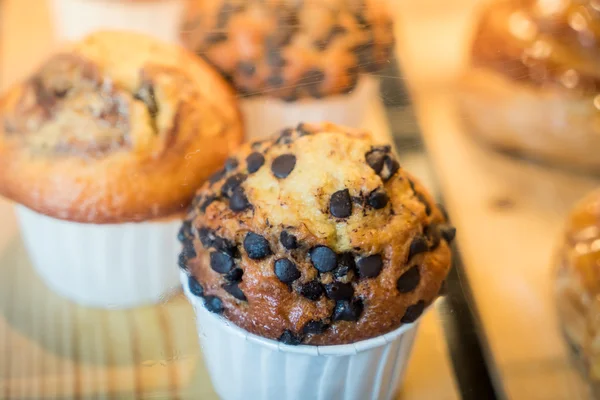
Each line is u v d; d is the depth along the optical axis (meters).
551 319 0.41
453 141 0.48
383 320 0.33
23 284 0.40
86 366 0.37
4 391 0.36
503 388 0.38
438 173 0.44
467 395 0.37
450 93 0.48
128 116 0.38
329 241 0.33
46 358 0.37
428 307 0.34
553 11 0.47
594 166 0.48
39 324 0.38
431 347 0.38
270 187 0.34
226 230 0.33
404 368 0.36
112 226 0.37
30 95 0.39
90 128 0.38
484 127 0.48
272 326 0.33
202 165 0.37
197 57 0.41
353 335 0.33
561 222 0.45
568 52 0.46
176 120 0.38
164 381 0.36
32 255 0.40
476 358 0.38
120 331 0.37
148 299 0.37
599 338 0.39
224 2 0.43
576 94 0.46
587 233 0.42
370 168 0.34
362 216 0.33
